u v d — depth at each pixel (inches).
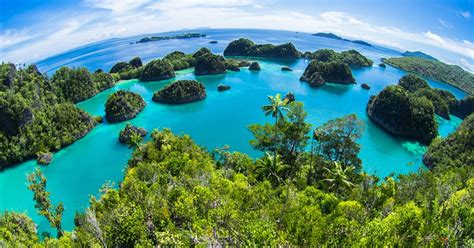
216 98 7327.8
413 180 2559.1
